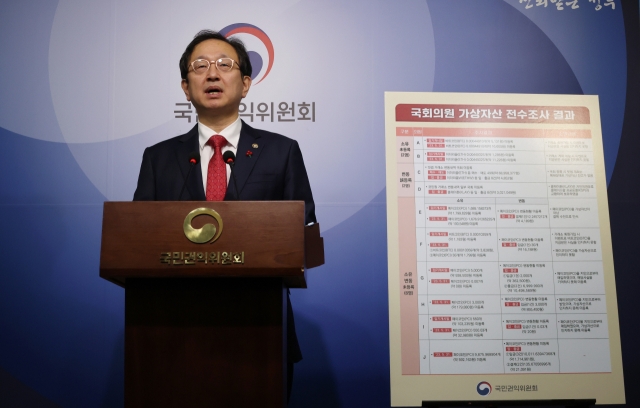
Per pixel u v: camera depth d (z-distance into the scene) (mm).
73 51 2736
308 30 2799
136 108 2715
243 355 1411
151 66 2748
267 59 2773
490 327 2328
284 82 2760
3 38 2717
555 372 2301
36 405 2480
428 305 2340
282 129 2727
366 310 2607
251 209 1378
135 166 2678
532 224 2428
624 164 2709
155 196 2217
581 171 2492
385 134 2488
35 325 2529
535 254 2398
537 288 2369
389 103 2520
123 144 2688
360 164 2709
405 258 2375
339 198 2682
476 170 2471
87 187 2646
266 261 1355
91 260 2592
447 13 2822
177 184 2191
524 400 2279
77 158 2662
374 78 2771
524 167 2484
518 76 2785
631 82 2779
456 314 2336
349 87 2764
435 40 2801
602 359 2318
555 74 2791
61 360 2514
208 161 2189
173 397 1395
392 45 2795
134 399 1394
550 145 2514
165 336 1416
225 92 2166
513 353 2312
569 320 2344
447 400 2275
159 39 2770
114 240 1363
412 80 2770
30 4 2752
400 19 2812
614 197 2678
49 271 2572
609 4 2795
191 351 1412
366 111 2750
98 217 2627
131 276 1371
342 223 2664
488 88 2773
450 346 2311
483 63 2789
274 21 2799
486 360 2303
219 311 1427
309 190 2227
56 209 2619
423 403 2256
